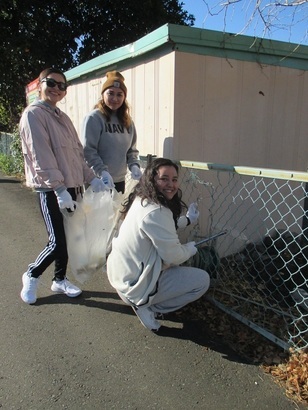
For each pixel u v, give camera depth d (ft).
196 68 10.84
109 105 10.46
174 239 7.90
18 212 19.27
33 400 6.59
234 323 8.86
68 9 46.29
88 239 9.84
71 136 9.77
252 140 12.51
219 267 10.85
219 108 11.55
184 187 11.11
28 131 8.79
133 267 8.19
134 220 8.00
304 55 12.67
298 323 8.62
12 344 8.15
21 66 46.50
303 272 10.68
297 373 7.04
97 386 6.95
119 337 8.45
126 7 48.01
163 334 8.55
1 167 35.24
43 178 8.84
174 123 10.84
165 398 6.67
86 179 10.23
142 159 11.79
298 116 13.46
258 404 6.51
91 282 11.20
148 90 12.01
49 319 9.16
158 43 10.57
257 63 11.96
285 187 13.24
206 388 6.90
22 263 12.59
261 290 10.09
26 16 44.70
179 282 8.36
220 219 11.96
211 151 11.73
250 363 7.56
